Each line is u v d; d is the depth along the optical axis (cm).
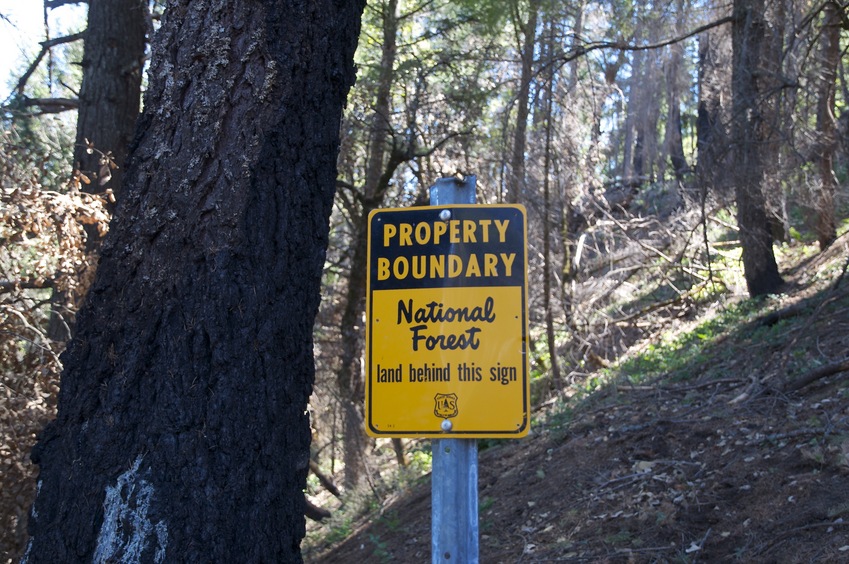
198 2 316
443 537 311
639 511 706
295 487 307
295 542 306
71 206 700
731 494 675
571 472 856
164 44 318
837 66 1219
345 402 1343
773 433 736
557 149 1555
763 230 1428
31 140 951
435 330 324
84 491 281
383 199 1449
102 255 306
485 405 317
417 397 321
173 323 291
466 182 337
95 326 298
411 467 1383
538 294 1700
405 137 1416
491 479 980
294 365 310
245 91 309
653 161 2691
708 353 1219
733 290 1606
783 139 1043
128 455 282
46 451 299
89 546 277
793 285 1420
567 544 706
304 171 318
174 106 310
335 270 1559
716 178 1166
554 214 1598
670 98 2631
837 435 675
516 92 1480
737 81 1126
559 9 1307
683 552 620
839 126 1216
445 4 1370
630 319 1717
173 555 273
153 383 287
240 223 298
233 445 285
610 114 2781
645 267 1789
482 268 326
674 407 930
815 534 564
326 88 330
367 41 1481
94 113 945
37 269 693
